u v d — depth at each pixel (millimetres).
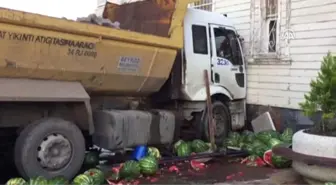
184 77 8375
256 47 10500
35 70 6047
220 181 6590
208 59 8875
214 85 9023
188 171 7238
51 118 6160
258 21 10477
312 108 6559
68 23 6195
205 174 7047
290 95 9719
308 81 9320
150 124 7520
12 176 6738
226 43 9477
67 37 6242
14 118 6211
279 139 8516
